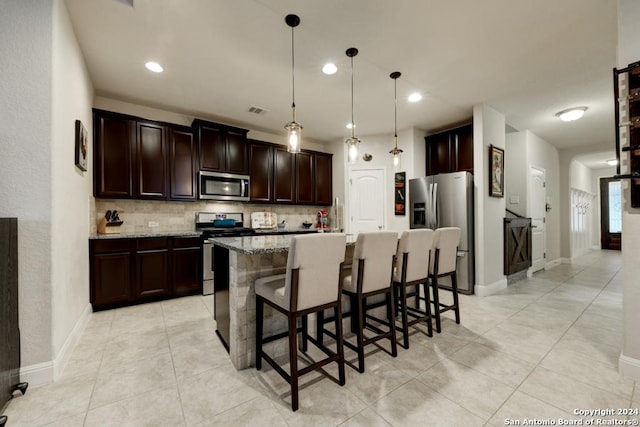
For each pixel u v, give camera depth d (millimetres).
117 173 3336
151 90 3320
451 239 2660
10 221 1568
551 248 5875
